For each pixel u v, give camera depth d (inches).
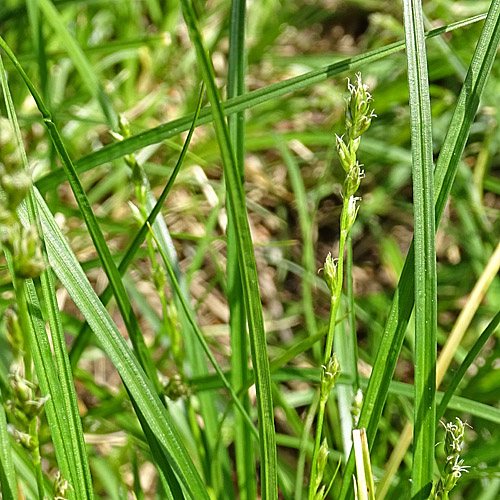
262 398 3.9
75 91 14.0
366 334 12.0
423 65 4.2
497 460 7.6
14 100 12.6
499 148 13.2
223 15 15.7
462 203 11.6
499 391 8.4
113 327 4.2
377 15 15.1
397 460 5.7
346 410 7.1
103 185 12.5
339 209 14.0
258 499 9.2
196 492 4.4
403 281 4.5
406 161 12.6
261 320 3.7
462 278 11.9
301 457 7.1
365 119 3.9
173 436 4.3
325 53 16.8
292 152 15.0
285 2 17.4
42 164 11.7
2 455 4.0
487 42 4.5
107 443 8.9
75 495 4.1
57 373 4.0
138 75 15.1
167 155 13.3
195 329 5.5
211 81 3.1
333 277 4.1
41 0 8.0
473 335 10.8
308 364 11.1
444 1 13.3
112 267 4.8
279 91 5.3
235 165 3.3
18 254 2.9
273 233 14.0
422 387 4.2
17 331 3.1
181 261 13.0
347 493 4.7
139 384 4.3
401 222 14.2
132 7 14.5
